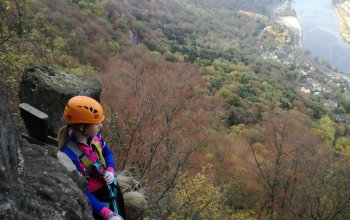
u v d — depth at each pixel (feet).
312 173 71.51
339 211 61.82
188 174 49.06
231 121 167.22
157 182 38.37
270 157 81.25
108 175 9.48
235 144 114.42
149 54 205.05
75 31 137.90
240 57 428.97
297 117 193.06
